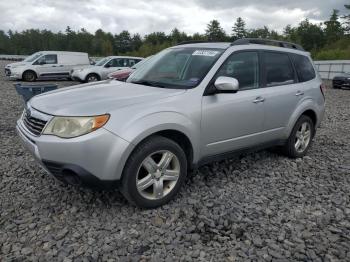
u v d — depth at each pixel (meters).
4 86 16.50
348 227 3.53
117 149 3.34
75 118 3.33
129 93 3.94
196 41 5.29
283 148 5.50
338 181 4.74
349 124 8.96
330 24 89.31
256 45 4.88
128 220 3.52
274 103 4.86
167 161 3.74
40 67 20.55
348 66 32.34
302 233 3.38
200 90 4.03
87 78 18.64
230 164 5.16
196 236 3.28
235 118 4.34
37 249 3.04
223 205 3.88
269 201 4.04
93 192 4.08
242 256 3.02
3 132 6.80
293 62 5.43
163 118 3.62
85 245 3.12
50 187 4.22
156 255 3.01
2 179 4.45
